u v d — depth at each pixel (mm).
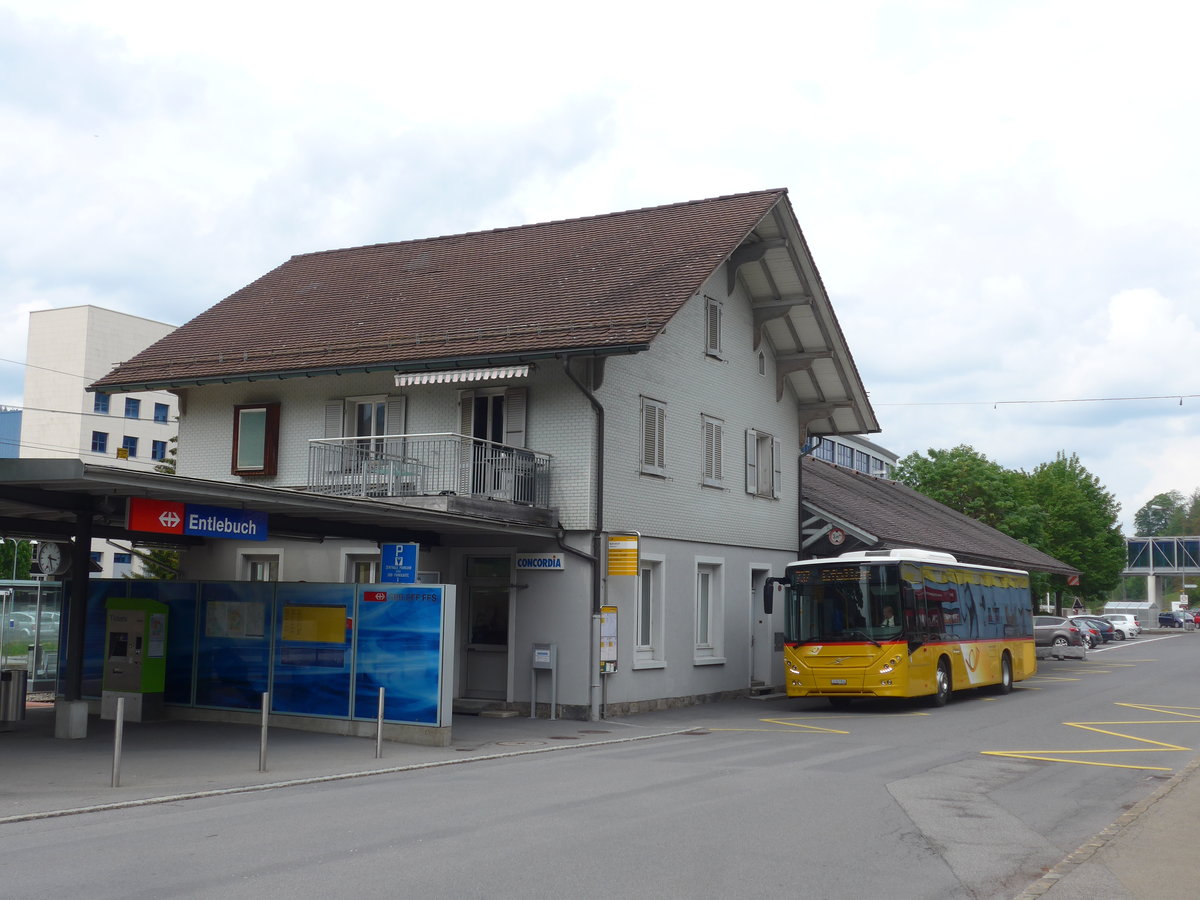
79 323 76375
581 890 8047
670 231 26297
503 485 21922
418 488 22422
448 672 17656
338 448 23016
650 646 24375
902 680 23750
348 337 25094
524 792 12719
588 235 27859
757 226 26938
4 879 8188
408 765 15094
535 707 22203
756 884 8383
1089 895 8055
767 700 27219
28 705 23141
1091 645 65062
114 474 13766
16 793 12508
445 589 17734
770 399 30234
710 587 27047
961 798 12727
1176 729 20750
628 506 23281
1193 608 149625
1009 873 9016
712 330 27156
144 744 17109
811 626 24531
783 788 13203
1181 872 8789
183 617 20812
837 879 8625
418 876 8367
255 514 17078
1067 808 12203
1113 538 80250
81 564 17438
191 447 27156
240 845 9492
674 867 8859
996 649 29812
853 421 32844
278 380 26141
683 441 25625
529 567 22469
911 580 24672
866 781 13891
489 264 27734
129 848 9344
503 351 21766
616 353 21062
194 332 28516
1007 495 56469
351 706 18562
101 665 21875
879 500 39875
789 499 31156
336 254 32281
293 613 19422
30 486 15484
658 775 14289
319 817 10922
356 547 24531
